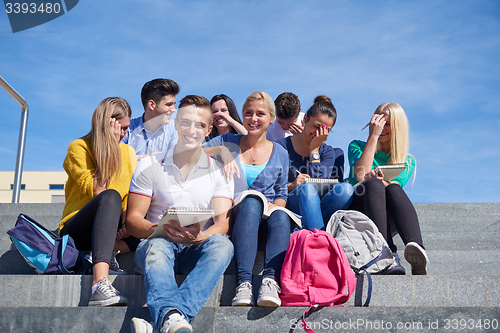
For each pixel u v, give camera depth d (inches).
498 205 119.6
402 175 112.1
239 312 69.7
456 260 99.9
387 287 78.5
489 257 100.2
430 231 108.6
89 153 92.0
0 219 113.5
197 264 73.2
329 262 74.8
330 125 112.3
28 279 76.6
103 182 88.5
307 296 71.8
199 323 68.9
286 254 76.5
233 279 78.5
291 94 137.9
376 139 109.2
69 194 93.2
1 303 75.7
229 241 76.2
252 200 83.0
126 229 81.0
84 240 85.6
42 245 79.7
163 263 70.9
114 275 76.0
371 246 82.4
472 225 114.1
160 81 121.0
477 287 78.5
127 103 98.4
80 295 75.7
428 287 78.5
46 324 67.4
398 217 89.3
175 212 71.2
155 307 65.5
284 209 84.9
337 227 86.7
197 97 84.0
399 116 110.6
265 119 98.6
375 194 92.0
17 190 148.5
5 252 91.7
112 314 68.1
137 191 80.8
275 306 69.9
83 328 67.5
